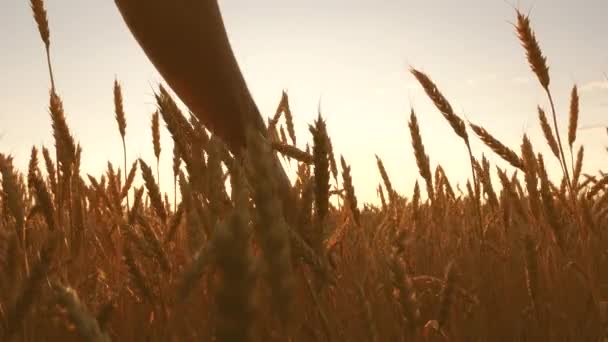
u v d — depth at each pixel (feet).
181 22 2.48
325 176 1.48
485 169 3.02
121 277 2.18
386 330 1.73
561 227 2.09
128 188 3.01
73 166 2.29
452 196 4.08
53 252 1.33
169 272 1.72
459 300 2.04
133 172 3.33
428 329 1.78
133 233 1.73
